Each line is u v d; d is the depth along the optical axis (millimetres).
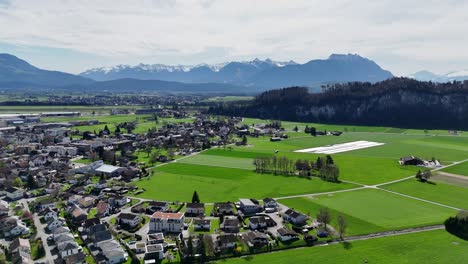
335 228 133875
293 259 111500
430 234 128375
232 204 160375
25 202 167750
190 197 172375
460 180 198500
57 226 136250
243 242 122438
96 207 159250
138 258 113375
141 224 141375
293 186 188875
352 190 181250
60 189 184625
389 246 119312
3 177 199875
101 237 122375
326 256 113062
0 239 127938
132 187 186000
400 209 153625
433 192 177375
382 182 195500
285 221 142250
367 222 139500
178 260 112000
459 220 130500
